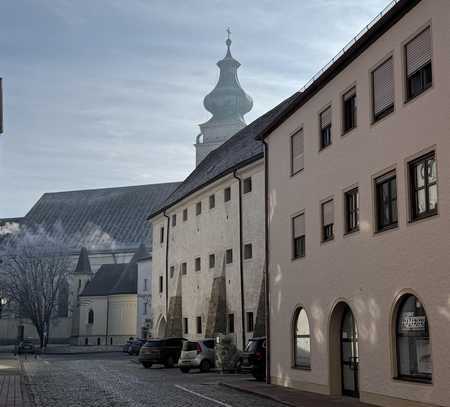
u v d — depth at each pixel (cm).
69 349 7994
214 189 4416
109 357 6238
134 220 11481
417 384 1587
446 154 1502
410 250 1642
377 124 1853
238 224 4012
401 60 1727
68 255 9912
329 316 2147
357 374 2023
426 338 1581
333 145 2167
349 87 2055
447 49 1514
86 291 9738
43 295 9169
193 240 4775
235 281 4022
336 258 2109
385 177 1812
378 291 1806
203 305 4509
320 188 2267
